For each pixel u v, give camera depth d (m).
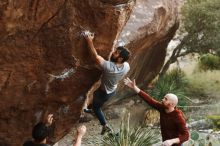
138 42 10.75
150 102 7.08
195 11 16.42
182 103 14.94
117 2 6.04
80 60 6.68
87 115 13.48
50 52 6.57
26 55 6.55
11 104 7.23
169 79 16.30
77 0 6.09
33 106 7.34
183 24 16.81
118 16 6.16
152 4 11.30
